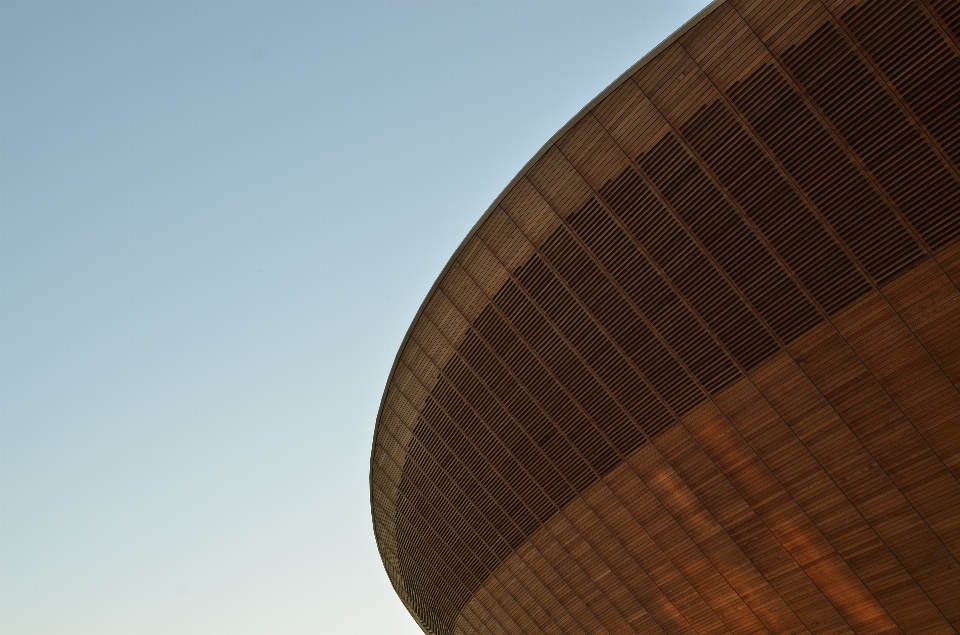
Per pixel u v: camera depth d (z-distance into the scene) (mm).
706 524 22141
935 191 15969
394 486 34250
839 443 18938
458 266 24109
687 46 17547
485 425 26719
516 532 28156
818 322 18250
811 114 16531
